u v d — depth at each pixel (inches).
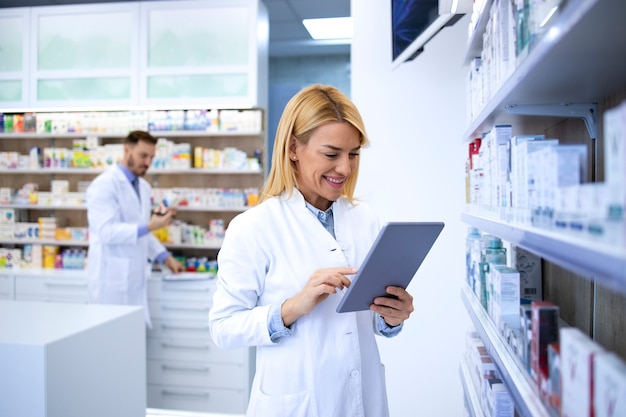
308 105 52.7
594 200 25.7
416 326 124.2
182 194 173.9
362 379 57.7
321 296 50.5
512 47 48.5
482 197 65.5
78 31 163.6
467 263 89.3
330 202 61.1
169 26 160.1
